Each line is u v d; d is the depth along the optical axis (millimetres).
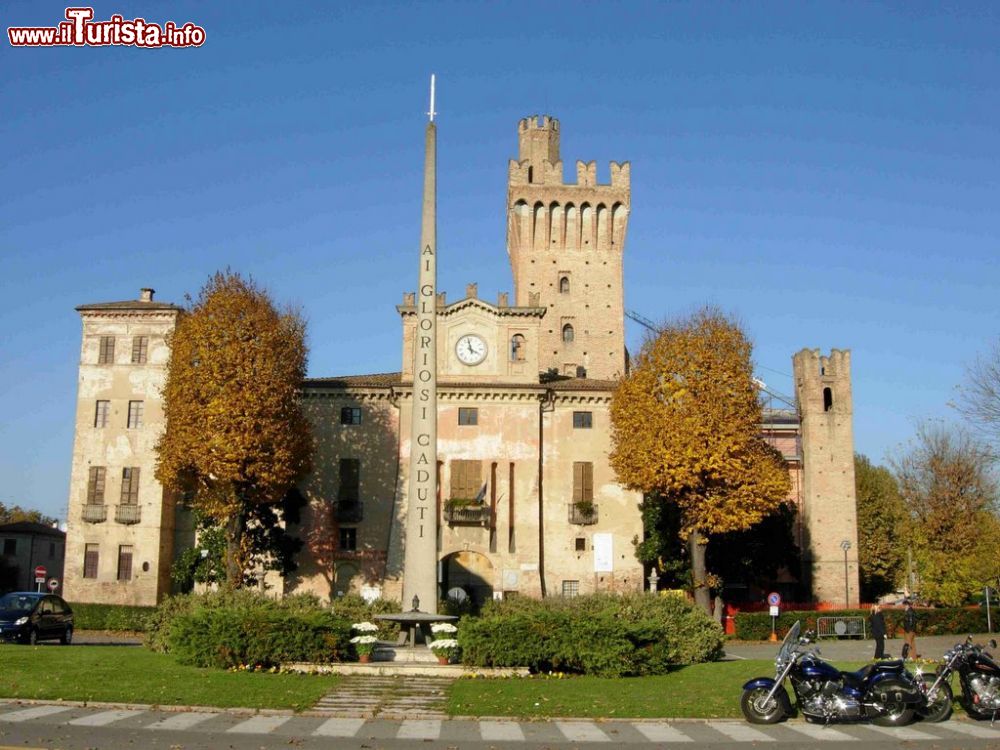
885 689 26219
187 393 61875
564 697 29016
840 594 85312
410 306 76375
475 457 73125
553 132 107062
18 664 33219
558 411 74625
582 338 100250
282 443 62531
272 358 63375
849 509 86750
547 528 72938
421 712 26641
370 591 71438
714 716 26922
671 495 66125
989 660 27609
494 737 23625
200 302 65062
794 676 26719
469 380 74625
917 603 87688
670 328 68125
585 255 101688
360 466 73250
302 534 72375
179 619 35469
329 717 26062
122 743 21609
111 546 72875
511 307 75625
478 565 72812
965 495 86688
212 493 62719
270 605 39469
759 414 66875
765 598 91250
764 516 73062
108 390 74938
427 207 43281
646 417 65938
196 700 27406
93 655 37000
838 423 88188
